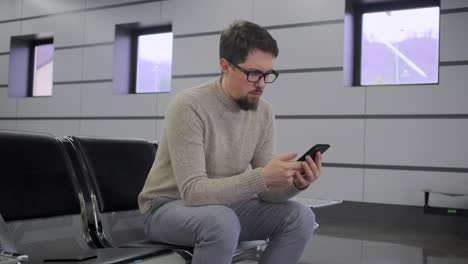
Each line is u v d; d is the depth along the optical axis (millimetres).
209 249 1294
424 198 3898
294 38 4496
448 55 3916
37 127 6086
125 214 1693
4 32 6379
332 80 4320
